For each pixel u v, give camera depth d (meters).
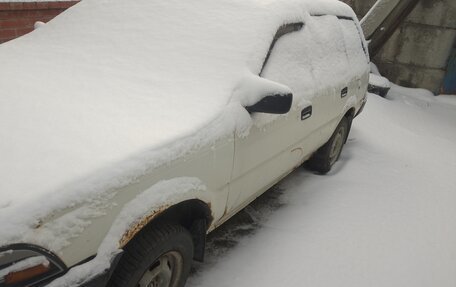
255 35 2.58
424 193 3.96
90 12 3.05
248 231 3.06
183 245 2.05
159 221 1.94
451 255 3.04
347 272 2.71
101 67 2.51
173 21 2.77
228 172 2.24
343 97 3.76
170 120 1.99
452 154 5.13
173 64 2.48
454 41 7.60
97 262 1.52
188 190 1.91
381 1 7.22
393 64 8.27
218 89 2.28
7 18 4.82
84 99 2.11
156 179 1.74
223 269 2.61
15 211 1.30
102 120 1.90
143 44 2.66
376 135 5.42
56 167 1.51
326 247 2.95
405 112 6.68
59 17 3.16
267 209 3.40
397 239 3.15
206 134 1.99
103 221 1.53
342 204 3.57
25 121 1.81
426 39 7.80
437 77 7.95
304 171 4.19
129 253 1.79
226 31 2.62
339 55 3.77
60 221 1.39
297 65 2.93
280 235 3.04
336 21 3.88
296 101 2.80
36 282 1.35
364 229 3.23
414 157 4.86
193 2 2.86
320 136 3.57
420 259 2.95
